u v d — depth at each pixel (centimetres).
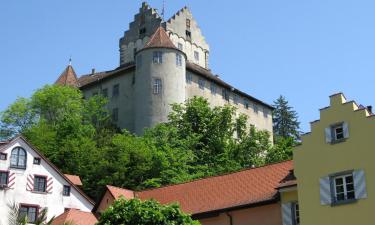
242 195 3819
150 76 8475
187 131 7988
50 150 7094
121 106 8831
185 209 3984
